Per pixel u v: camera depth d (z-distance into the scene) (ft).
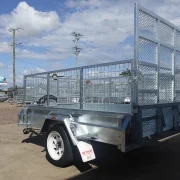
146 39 13.61
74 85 16.60
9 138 24.00
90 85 15.25
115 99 13.84
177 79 17.17
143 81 13.21
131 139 12.28
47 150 16.07
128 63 12.87
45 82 18.75
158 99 14.64
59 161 15.05
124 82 13.17
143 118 12.91
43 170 14.84
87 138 13.75
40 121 17.90
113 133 12.46
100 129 13.20
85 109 14.99
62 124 15.14
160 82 14.97
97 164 15.80
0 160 16.92
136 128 12.44
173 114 15.62
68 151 14.60
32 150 19.39
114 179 13.34
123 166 15.42
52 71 18.02
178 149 19.51
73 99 16.71
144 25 13.51
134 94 12.42
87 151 13.79
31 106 19.54
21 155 18.04
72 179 13.43
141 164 15.85
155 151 18.92
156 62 14.57
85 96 15.47
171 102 15.76
